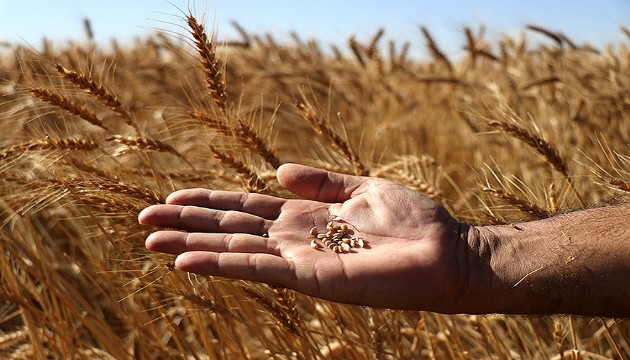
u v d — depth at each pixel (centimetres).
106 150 71
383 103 128
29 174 73
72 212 82
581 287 58
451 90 124
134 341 78
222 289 68
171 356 72
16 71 122
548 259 59
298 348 69
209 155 71
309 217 62
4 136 87
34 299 79
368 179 64
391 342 71
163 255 66
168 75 138
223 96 67
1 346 74
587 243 59
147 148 68
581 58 125
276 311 63
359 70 140
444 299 59
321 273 57
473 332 76
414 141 109
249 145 68
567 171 73
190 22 65
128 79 136
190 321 83
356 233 61
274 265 57
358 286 58
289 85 127
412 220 61
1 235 72
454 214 75
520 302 59
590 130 98
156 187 70
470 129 103
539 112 109
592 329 82
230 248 59
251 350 76
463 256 60
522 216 71
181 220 61
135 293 71
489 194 73
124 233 69
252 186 66
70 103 69
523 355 74
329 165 77
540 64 128
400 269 58
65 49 135
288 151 102
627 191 65
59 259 87
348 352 71
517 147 97
